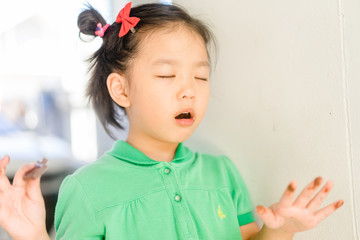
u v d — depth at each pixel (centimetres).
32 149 233
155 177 89
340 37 79
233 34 99
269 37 91
